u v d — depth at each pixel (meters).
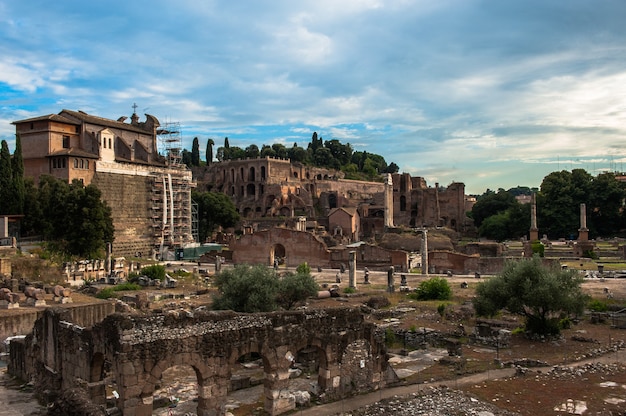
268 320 32.50
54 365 34.16
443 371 40.88
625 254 121.94
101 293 73.75
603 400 33.25
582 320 59.44
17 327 51.03
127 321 27.67
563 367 40.31
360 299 75.44
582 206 126.81
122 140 140.62
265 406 32.66
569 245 147.12
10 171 94.62
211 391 30.27
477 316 58.34
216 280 59.75
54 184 100.25
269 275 58.41
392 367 41.84
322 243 119.69
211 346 30.23
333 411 32.56
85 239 93.62
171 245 139.12
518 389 35.59
